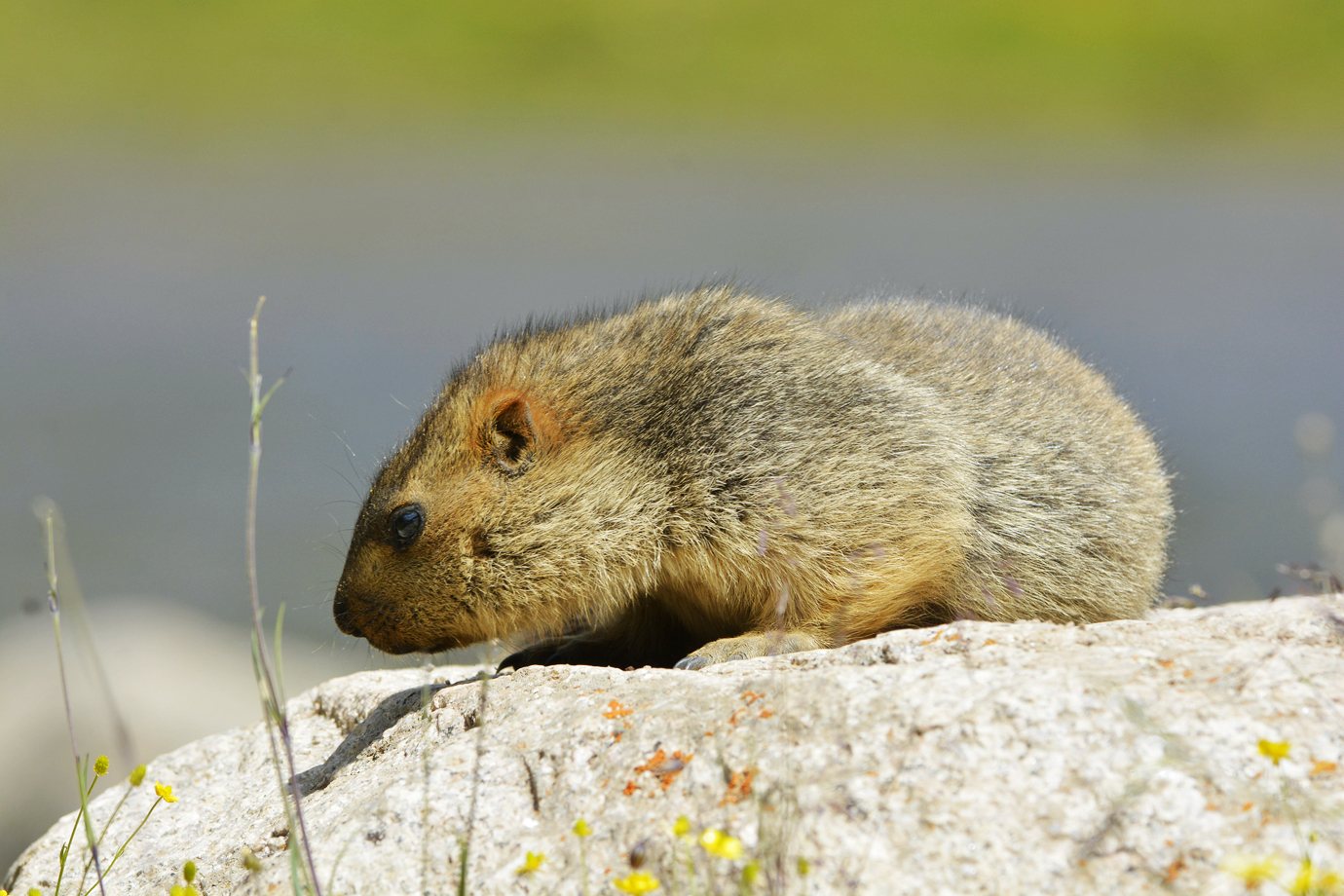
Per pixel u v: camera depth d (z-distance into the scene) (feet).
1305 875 23.57
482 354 50.78
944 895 26.02
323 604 53.78
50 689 93.45
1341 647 33.12
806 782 28.71
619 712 33.24
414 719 39.01
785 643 42.27
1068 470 48.57
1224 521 124.77
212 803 42.80
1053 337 59.67
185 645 104.94
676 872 27.61
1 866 82.99
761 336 46.65
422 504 45.37
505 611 45.65
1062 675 30.55
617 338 48.57
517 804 31.48
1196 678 30.50
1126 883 25.63
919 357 50.55
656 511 45.11
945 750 28.73
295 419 176.55
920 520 44.04
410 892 29.94
